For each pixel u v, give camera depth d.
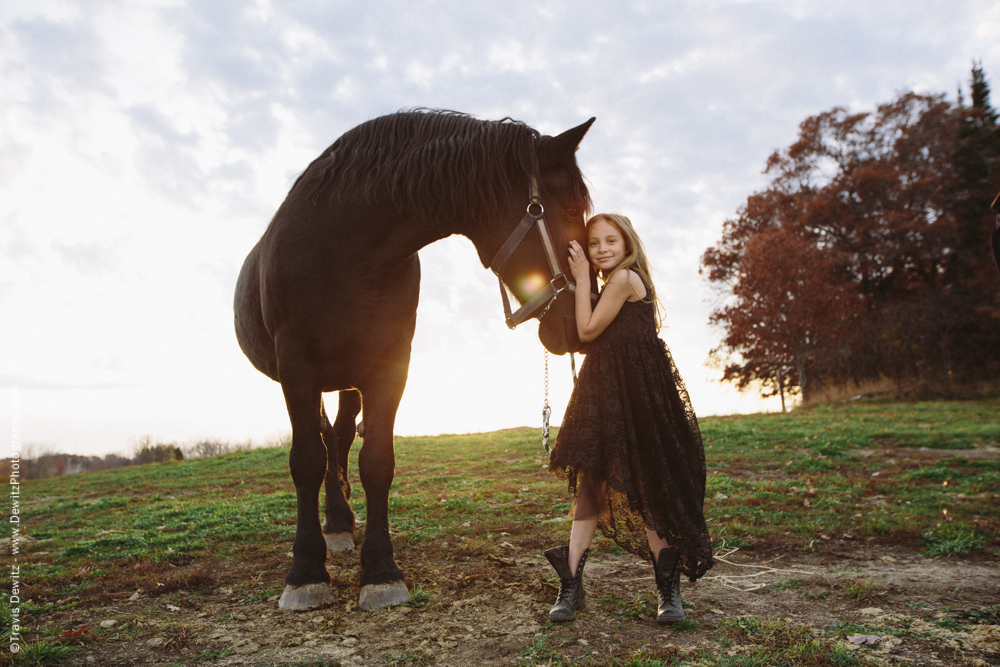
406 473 7.50
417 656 2.03
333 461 3.87
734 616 2.35
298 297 2.67
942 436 8.11
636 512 2.33
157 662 2.10
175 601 2.79
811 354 21.61
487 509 4.78
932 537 3.44
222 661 2.08
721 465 6.59
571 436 2.35
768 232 22.48
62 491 8.62
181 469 10.48
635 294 2.42
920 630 2.14
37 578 3.35
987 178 23.59
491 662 1.97
